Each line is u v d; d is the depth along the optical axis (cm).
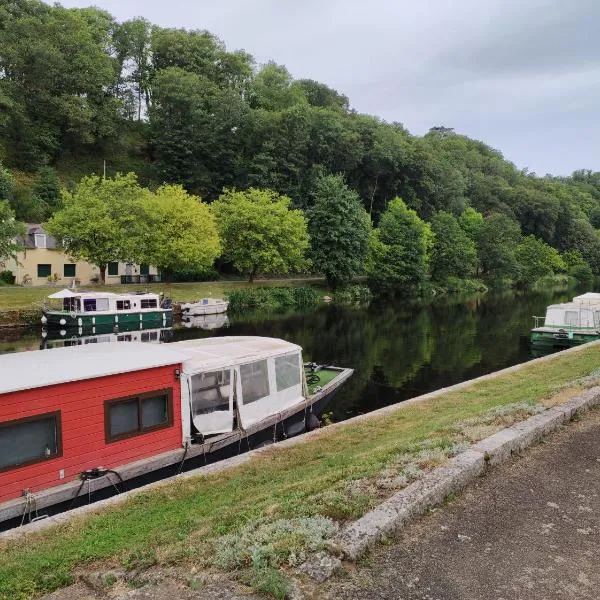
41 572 551
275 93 9800
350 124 9375
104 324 3706
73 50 8000
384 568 484
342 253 6319
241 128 8062
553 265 10400
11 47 7300
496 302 6475
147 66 10056
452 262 8106
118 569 526
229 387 1269
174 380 1146
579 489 658
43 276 5509
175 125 7944
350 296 6444
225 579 475
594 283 10950
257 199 5972
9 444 919
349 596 443
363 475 715
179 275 6231
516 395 1341
